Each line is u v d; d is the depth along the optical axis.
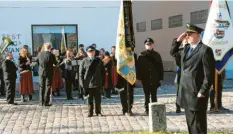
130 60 9.97
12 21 16.25
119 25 9.99
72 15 16.73
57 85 14.15
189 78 6.32
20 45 16.19
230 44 10.13
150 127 8.21
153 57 10.12
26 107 11.84
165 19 24.61
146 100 10.28
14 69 12.33
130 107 10.27
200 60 6.27
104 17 16.92
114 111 11.02
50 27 16.66
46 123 9.56
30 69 13.13
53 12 16.61
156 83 10.14
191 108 6.30
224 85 16.59
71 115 10.52
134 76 10.04
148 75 10.10
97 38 16.92
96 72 10.12
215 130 8.55
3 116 10.48
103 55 14.11
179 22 23.17
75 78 13.59
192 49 6.42
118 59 9.96
